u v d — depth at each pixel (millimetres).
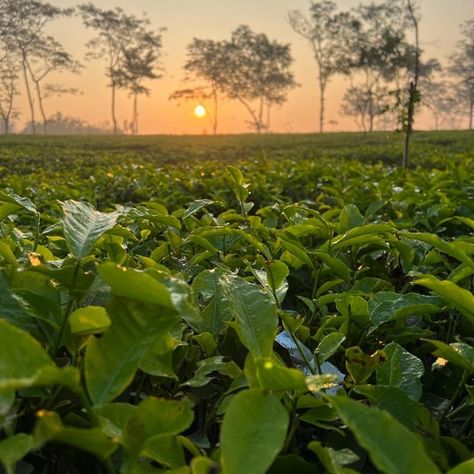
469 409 1297
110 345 854
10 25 82000
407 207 3553
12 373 724
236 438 751
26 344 738
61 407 1044
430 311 1439
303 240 2734
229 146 40750
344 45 74812
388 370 1218
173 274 1575
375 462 655
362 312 1481
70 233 1196
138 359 841
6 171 15453
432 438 1043
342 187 5352
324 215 2922
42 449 1046
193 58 97375
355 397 1283
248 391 791
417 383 1189
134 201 5402
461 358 1109
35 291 1118
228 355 1371
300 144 42969
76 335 1057
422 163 14672
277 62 96688
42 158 20031
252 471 728
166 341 1104
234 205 4699
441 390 1451
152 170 7453
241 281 1156
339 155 23375
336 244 1896
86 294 1105
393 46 41594
